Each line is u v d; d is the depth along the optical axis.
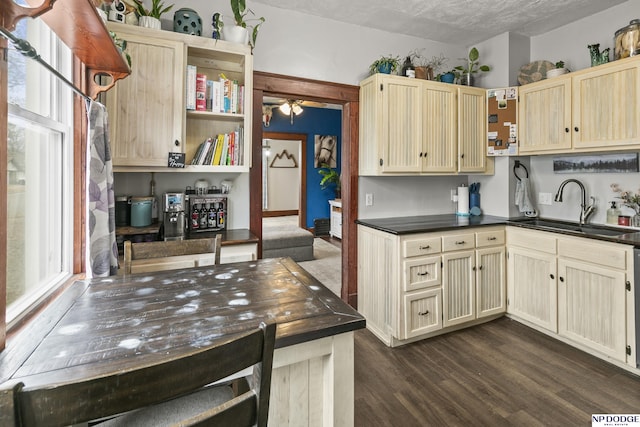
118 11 2.04
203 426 0.64
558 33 3.21
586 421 1.75
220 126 2.65
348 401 1.14
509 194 3.29
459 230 2.80
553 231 2.62
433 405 1.90
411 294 2.61
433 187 3.57
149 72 2.10
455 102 3.13
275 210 8.27
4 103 0.93
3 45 0.92
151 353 0.86
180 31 2.27
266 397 0.75
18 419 0.49
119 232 2.12
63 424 0.52
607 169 2.80
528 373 2.20
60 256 1.69
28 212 1.40
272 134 6.92
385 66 2.93
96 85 1.62
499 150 3.21
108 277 1.48
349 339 1.12
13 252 1.29
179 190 2.57
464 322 2.85
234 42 2.38
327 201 7.49
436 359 2.40
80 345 0.90
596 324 2.35
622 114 2.40
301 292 1.31
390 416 1.81
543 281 2.72
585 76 2.61
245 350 0.70
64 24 1.12
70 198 1.71
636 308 2.12
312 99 3.04
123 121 2.04
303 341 0.98
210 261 2.25
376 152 2.85
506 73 3.31
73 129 1.70
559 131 2.80
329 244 6.40
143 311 1.12
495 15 2.96
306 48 2.93
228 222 2.72
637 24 2.37
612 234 2.39
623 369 2.23
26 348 0.88
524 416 1.80
